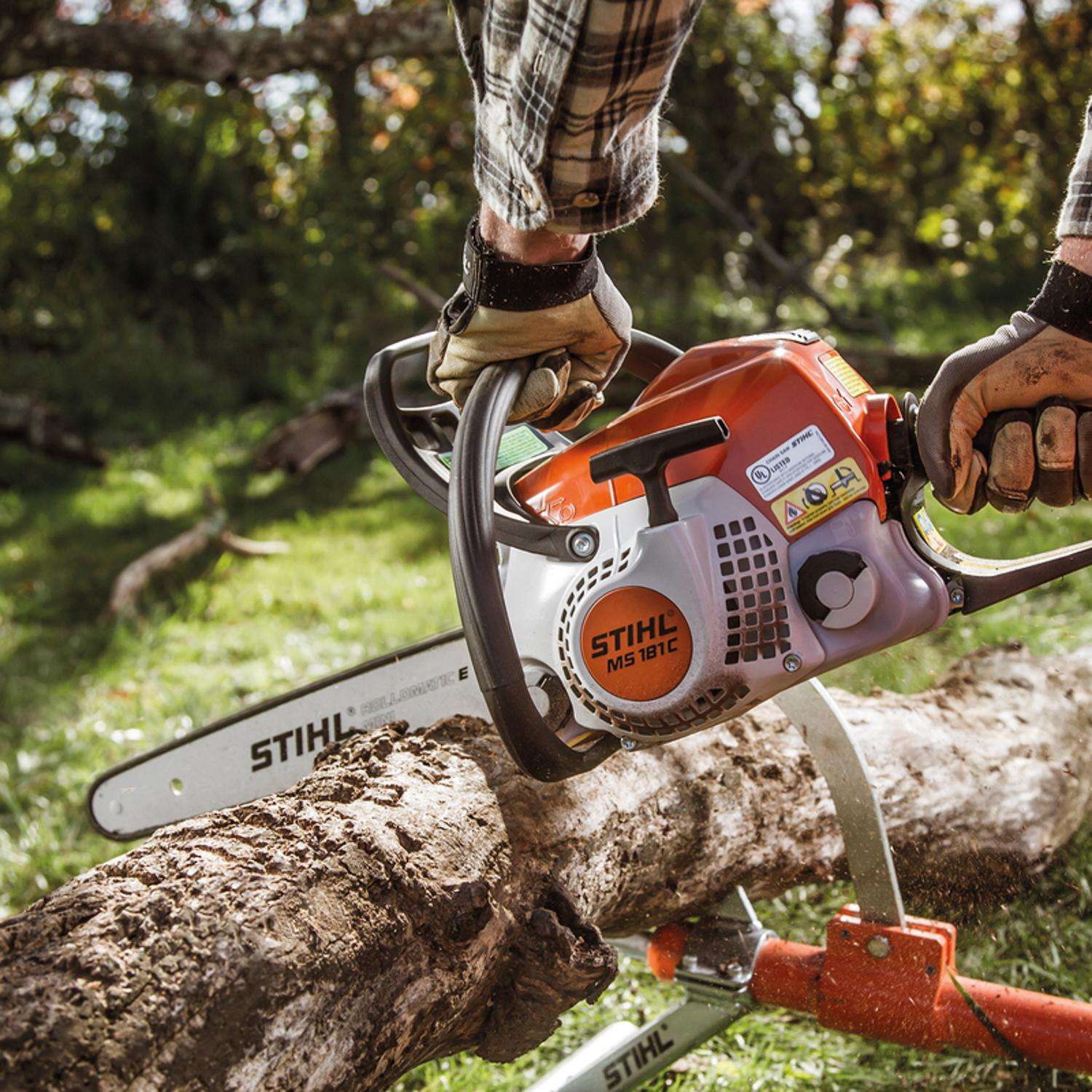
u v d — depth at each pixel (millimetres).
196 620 4121
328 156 9586
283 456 6223
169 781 1855
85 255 9906
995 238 9727
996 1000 1406
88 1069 958
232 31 5172
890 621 1273
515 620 1389
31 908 1117
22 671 3756
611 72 1018
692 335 8219
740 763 1768
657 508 1250
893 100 9805
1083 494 1242
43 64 5117
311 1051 1102
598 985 1350
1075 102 9211
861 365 6238
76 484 6594
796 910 2133
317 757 1557
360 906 1176
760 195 10062
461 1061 1917
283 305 9648
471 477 1193
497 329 1239
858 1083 1763
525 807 1439
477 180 1177
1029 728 2227
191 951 1062
